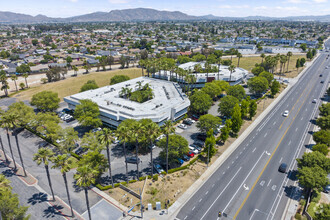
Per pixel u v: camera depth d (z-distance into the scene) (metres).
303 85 191.38
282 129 116.25
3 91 181.75
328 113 113.19
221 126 117.19
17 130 115.69
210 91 141.88
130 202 68.56
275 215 63.81
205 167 85.25
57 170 84.50
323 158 71.38
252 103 124.69
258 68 197.88
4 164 87.38
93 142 82.50
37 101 128.75
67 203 68.38
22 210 54.84
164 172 80.62
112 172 82.38
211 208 66.12
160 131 72.50
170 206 66.88
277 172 82.50
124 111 107.50
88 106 108.19
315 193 71.06
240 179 78.62
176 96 132.12
